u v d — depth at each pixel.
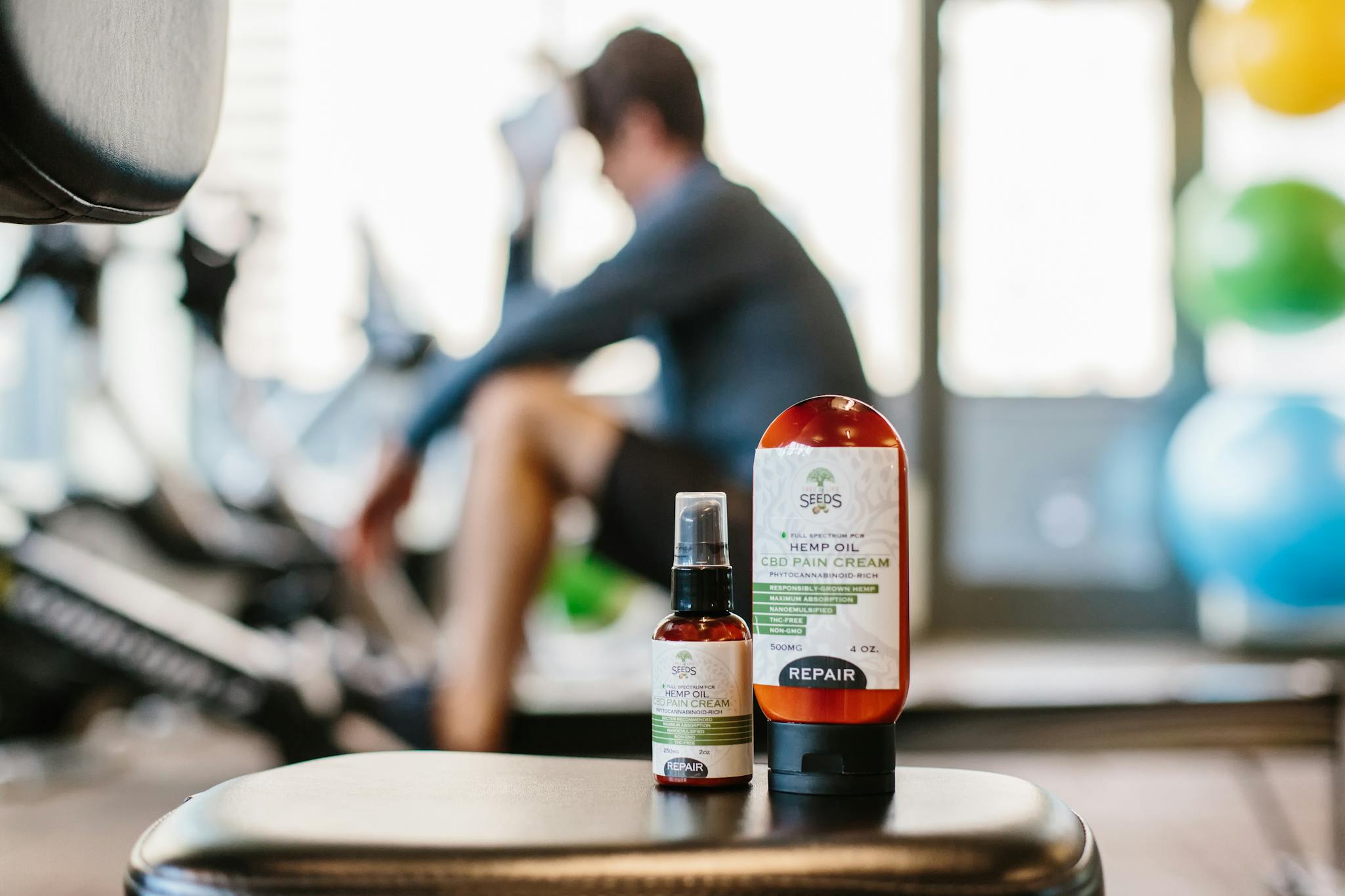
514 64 4.01
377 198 3.97
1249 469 3.67
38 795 2.39
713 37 4.53
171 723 3.15
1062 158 4.68
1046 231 4.70
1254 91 3.63
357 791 0.55
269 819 0.50
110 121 0.50
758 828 0.48
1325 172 4.64
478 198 4.01
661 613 3.66
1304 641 4.36
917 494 4.71
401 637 2.52
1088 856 0.49
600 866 0.45
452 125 4.00
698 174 1.71
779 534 0.57
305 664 2.25
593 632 3.42
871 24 4.59
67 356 3.33
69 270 2.50
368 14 3.96
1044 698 1.90
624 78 1.72
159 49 0.54
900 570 0.56
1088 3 4.65
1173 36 4.66
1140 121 4.68
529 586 1.78
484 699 1.77
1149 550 4.73
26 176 0.48
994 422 4.75
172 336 3.46
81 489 2.81
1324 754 1.93
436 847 0.46
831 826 0.48
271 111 3.84
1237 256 3.60
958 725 1.89
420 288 3.99
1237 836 2.16
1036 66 4.66
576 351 1.70
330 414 3.46
